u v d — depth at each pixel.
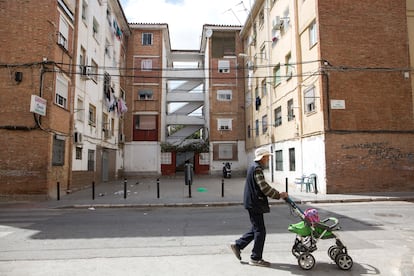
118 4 24.36
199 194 14.53
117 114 26.00
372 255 5.00
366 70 14.76
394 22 15.22
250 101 28.64
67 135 15.41
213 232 6.81
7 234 6.73
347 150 14.20
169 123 32.75
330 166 14.05
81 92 17.25
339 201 12.09
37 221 8.35
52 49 13.82
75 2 16.62
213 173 29.84
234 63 31.14
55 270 4.39
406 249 5.36
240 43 31.41
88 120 18.45
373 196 12.94
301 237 4.48
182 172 30.48
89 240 6.13
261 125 25.19
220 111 30.67
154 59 29.88
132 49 29.83
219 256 5.02
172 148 29.45
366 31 15.00
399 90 14.84
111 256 5.05
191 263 4.66
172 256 5.04
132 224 7.82
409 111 14.81
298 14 17.53
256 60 26.77
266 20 23.66
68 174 15.47
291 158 18.53
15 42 13.61
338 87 14.54
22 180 13.04
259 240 4.49
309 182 14.84
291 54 18.52
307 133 16.00
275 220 8.27
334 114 14.33
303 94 16.61
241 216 9.02
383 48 14.99
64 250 5.42
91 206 11.38
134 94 29.39
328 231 4.43
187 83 34.62
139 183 21.39
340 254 4.36
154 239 6.18
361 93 14.61
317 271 4.28
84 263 4.71
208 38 31.14
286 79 19.31
